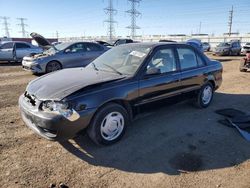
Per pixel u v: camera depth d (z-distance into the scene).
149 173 3.04
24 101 3.64
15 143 3.73
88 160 3.31
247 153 3.57
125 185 2.80
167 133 4.18
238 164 3.27
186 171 3.09
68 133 3.24
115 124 3.70
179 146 3.73
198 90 5.25
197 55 5.30
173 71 4.57
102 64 4.52
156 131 4.25
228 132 4.27
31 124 3.47
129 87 3.77
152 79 4.11
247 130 4.30
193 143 3.84
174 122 4.68
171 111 5.30
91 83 3.51
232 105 5.89
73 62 10.54
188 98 5.06
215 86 5.75
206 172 3.07
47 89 3.46
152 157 3.41
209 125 4.56
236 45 25.69
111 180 2.89
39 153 3.46
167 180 2.90
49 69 10.10
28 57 10.55
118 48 4.84
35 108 3.33
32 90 3.61
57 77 3.96
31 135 4.02
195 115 5.08
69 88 3.39
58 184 2.79
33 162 3.22
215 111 5.34
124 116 3.78
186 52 5.02
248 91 7.49
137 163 3.25
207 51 33.09
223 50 24.73
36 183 2.79
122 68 4.16
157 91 4.20
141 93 3.94
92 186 2.77
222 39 49.09
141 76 3.97
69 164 3.20
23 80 9.11
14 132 4.13
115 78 3.76
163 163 3.26
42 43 15.50
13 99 6.21
